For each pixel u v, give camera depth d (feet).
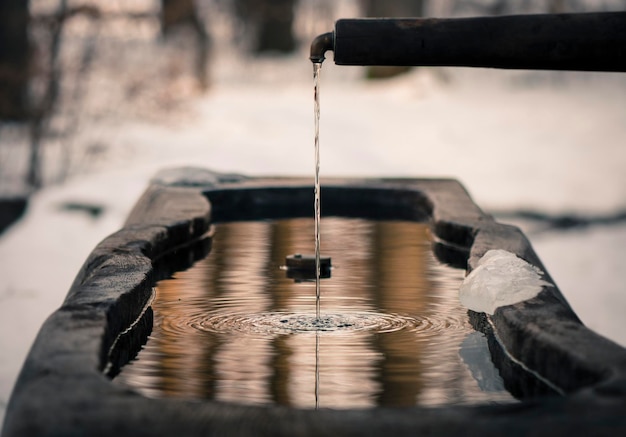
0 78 52.85
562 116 67.62
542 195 50.93
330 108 67.92
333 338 11.59
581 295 34.63
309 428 6.57
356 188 23.17
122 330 10.91
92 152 52.08
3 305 29.37
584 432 6.43
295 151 55.93
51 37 53.93
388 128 62.23
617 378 7.45
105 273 12.58
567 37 11.26
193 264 16.69
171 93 60.64
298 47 97.09
